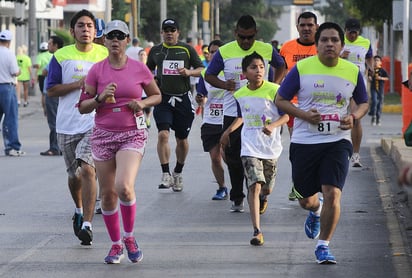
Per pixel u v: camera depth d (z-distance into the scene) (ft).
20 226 63.10
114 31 50.96
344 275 48.93
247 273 49.62
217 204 71.72
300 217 65.72
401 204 70.23
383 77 147.95
